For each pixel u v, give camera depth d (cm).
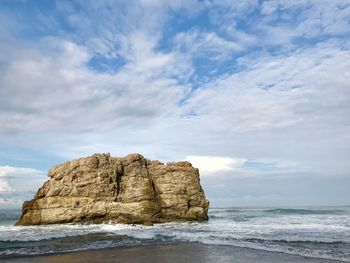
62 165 4266
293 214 6731
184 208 4469
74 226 3753
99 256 1922
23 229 3444
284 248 2219
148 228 3559
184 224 4088
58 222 3966
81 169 4212
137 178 4388
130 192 4284
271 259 1833
